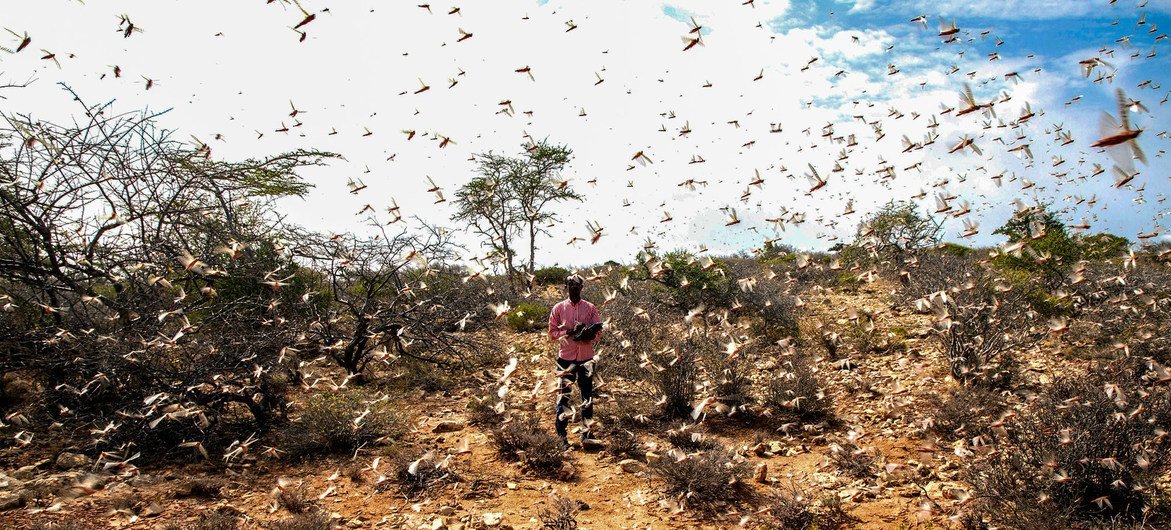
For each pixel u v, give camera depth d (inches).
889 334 379.2
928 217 625.0
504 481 201.9
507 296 506.3
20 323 263.4
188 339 254.8
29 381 281.7
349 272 360.8
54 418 238.1
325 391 262.5
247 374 255.8
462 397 316.2
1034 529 152.6
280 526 160.2
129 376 235.3
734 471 197.6
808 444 235.0
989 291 361.4
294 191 555.8
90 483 180.2
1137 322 341.4
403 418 261.6
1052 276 478.6
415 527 169.0
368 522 172.6
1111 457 162.6
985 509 163.6
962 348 294.7
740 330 367.6
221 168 402.0
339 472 208.7
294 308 342.3
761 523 172.1
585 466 217.9
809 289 550.6
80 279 283.9
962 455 207.5
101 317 274.2
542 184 916.0
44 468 201.2
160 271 289.9
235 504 182.1
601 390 301.6
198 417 225.8
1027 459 175.0
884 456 216.5
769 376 311.1
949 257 531.8
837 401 281.6
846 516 173.0
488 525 170.1
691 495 183.6
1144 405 176.1
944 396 267.0
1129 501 161.0
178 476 201.8
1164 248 482.6
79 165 283.7
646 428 255.6
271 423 255.4
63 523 155.6
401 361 378.3
